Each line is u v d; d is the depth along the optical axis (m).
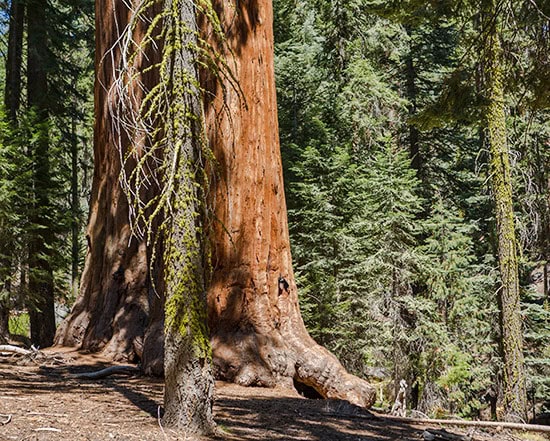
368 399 7.70
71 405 5.27
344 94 19.58
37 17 16.94
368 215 15.74
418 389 16.97
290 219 16.62
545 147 17.52
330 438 5.36
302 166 15.91
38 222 15.15
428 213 22.25
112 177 9.29
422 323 15.71
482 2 11.18
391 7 12.52
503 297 12.98
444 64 22.91
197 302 4.79
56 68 17.20
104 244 9.30
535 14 10.09
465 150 23.34
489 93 12.57
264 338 8.01
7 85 16.69
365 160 19.31
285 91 19.44
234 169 8.28
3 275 13.74
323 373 7.79
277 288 8.37
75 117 19.16
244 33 8.52
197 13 8.23
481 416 18.84
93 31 19.53
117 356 8.42
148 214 8.59
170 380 4.74
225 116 8.30
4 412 4.59
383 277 15.45
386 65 24.03
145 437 4.27
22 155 14.04
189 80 4.79
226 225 8.20
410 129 23.25
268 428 5.42
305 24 21.44
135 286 8.80
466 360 15.39
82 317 9.08
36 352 8.16
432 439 5.91
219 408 6.13
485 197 19.94
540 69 10.61
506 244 12.95
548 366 17.91
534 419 17.12
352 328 15.19
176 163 4.78
